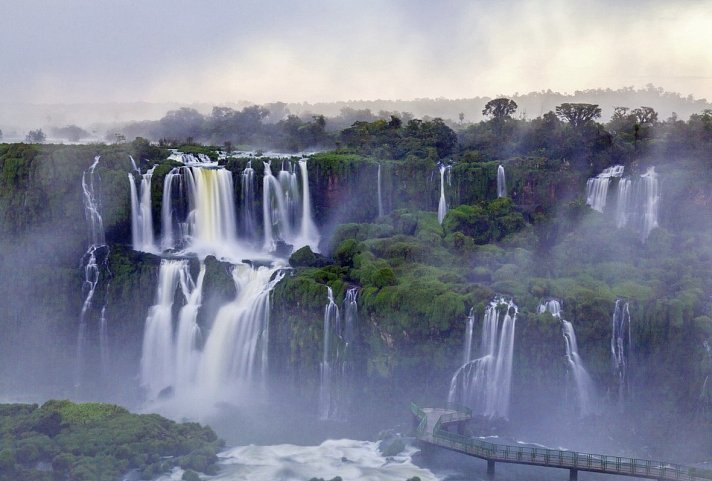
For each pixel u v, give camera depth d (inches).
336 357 5738.2
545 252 6638.8
